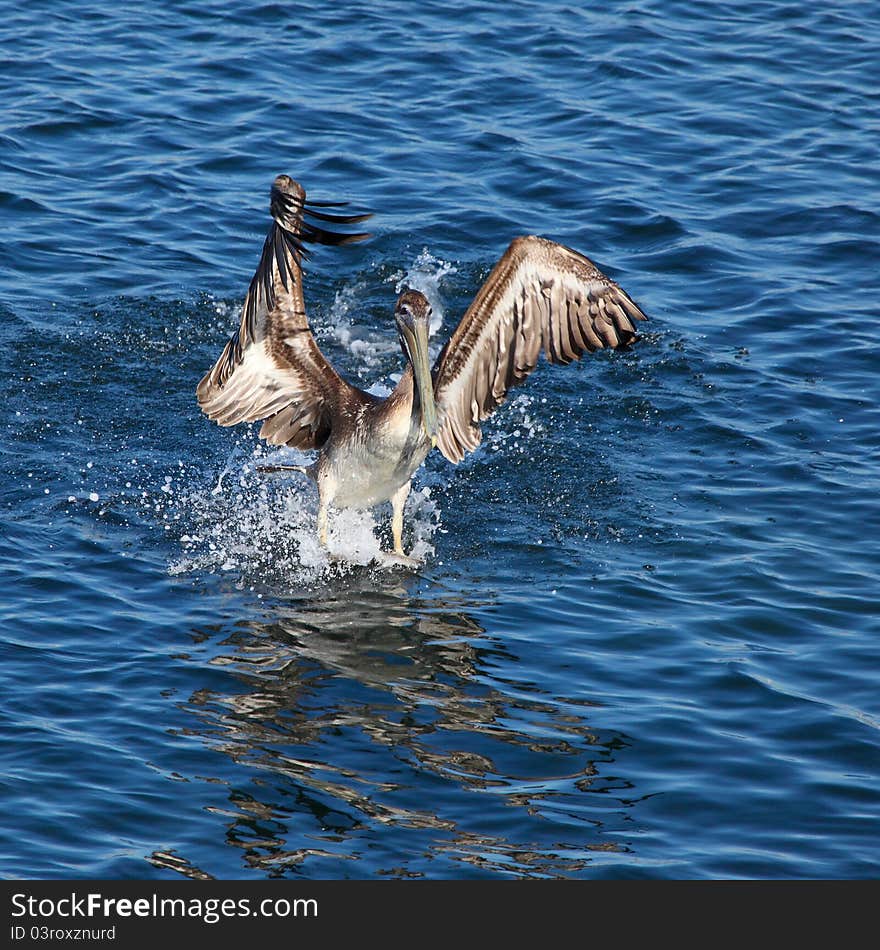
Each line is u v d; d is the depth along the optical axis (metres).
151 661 12.20
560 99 24.09
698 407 16.97
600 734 11.34
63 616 12.79
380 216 20.73
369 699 11.78
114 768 10.73
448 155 22.31
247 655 12.40
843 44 26.30
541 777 10.83
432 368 13.73
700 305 19.08
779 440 16.25
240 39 25.50
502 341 13.46
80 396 16.95
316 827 10.22
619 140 22.89
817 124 23.56
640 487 15.47
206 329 18.42
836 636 12.70
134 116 22.88
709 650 12.52
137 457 15.93
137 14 26.28
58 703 11.48
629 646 12.62
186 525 14.73
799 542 14.27
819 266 19.92
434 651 12.54
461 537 14.69
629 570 13.94
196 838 10.05
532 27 26.47
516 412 16.92
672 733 11.35
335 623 13.03
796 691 11.91
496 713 11.62
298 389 14.02
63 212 20.50
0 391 16.83
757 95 24.33
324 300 19.22
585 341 13.16
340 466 13.97
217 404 13.85
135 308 18.62
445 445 14.02
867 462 15.76
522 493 15.49
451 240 20.36
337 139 22.59
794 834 10.23
